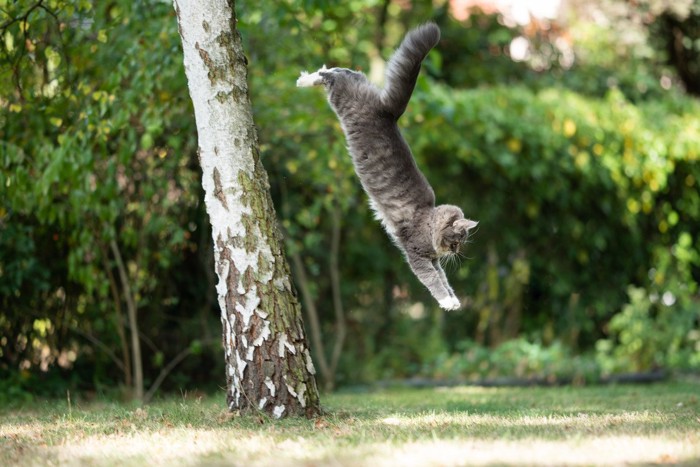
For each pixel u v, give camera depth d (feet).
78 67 27.20
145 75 26.03
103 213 26.99
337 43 33.99
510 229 41.73
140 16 27.20
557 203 41.83
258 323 19.72
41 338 30.86
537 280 43.73
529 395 29.94
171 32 25.99
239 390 19.95
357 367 38.14
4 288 28.71
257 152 20.13
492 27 55.57
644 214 43.88
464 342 41.24
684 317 41.88
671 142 42.34
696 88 57.88
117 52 27.86
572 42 55.93
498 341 42.32
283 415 19.69
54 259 30.81
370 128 23.27
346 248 39.52
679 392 31.35
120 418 20.99
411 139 35.14
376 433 17.24
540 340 43.19
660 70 57.67
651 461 14.08
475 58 54.80
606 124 41.06
